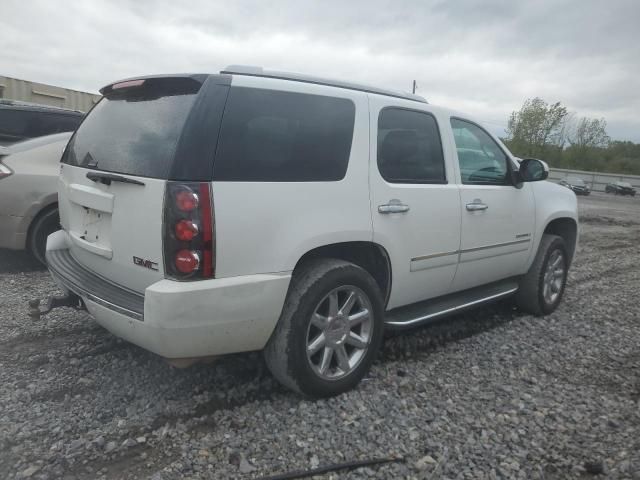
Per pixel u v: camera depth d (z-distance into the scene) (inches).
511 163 194.5
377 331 142.4
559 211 213.9
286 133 126.2
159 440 115.1
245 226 115.0
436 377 151.6
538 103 2284.7
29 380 138.9
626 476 109.3
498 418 129.9
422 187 154.1
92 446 111.3
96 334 171.2
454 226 164.4
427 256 157.2
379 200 141.5
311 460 110.1
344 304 135.3
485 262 180.7
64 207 150.3
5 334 168.6
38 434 115.1
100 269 131.8
